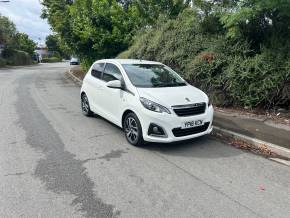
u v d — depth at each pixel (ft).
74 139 19.88
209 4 32.94
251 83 26.32
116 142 19.35
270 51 26.55
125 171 14.85
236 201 12.17
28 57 161.89
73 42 61.05
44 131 21.63
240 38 29.22
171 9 47.55
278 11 26.03
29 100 35.19
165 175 14.48
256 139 19.39
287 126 22.45
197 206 11.72
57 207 11.47
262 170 15.37
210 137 20.76
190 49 32.63
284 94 25.36
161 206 11.66
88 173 14.55
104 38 52.54
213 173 14.84
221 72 28.91
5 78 65.77
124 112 19.44
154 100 17.34
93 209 11.36
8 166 15.24
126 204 11.76
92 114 26.45
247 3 26.48
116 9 54.44
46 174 14.34
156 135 17.25
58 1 67.36
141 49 39.91
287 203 12.10
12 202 11.79
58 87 50.16
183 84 21.27
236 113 26.55
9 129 21.98
